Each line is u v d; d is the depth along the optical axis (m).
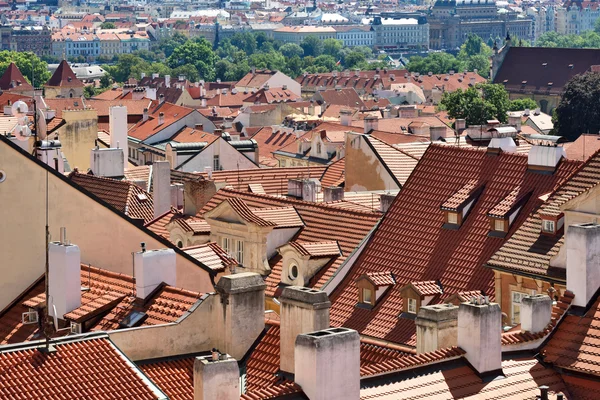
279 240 118.31
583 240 73.00
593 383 70.00
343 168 181.75
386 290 105.69
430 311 73.69
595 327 72.00
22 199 88.38
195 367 62.50
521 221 103.69
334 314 106.75
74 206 90.06
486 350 68.62
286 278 113.62
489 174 109.75
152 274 79.81
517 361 71.06
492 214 104.31
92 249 90.62
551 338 72.69
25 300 87.31
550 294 91.62
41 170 88.75
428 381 67.06
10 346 64.88
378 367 67.31
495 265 98.94
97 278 84.25
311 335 61.91
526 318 73.00
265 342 74.69
